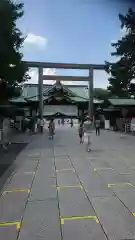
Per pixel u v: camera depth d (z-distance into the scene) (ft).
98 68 153.99
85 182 24.12
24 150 47.42
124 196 19.84
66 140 67.72
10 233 14.07
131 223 15.03
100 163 33.86
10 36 58.23
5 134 70.90
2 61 53.88
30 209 17.43
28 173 28.19
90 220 15.52
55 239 13.37
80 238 13.42
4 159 37.47
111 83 91.30
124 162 34.45
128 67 84.79
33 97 185.16
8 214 16.63
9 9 52.31
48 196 20.07
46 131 112.68
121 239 13.25
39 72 147.23
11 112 99.35
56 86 219.00
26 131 105.40
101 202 18.56
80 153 43.29
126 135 83.30
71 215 16.31
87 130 51.29
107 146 52.49
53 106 222.48
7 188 22.38
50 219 15.76
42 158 38.37
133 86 86.99
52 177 26.27
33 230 14.38
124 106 106.73
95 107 169.58
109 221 15.34
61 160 36.50
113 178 25.59
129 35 81.92
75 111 221.87
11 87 71.26
